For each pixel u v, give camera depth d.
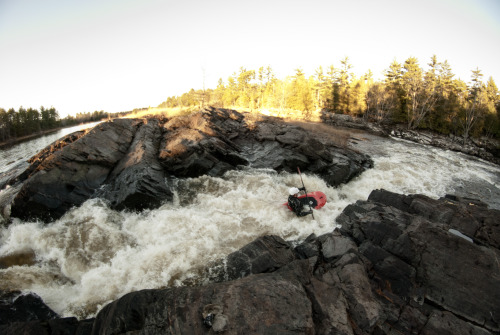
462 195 13.25
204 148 11.84
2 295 5.75
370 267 6.01
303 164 12.75
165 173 10.88
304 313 4.20
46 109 59.56
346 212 8.47
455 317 4.88
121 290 6.09
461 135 36.25
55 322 4.96
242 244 7.53
